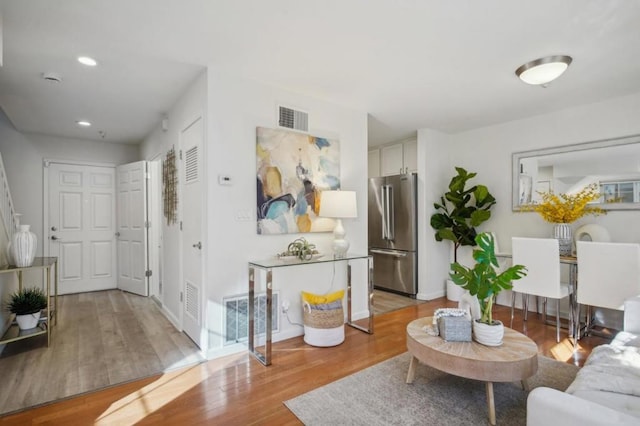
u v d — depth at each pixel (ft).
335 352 9.14
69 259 16.24
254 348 9.42
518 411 6.34
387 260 16.28
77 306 13.73
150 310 13.15
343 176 11.71
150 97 10.98
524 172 13.25
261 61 8.48
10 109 12.05
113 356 8.82
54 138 15.96
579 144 11.82
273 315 9.98
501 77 9.45
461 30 7.06
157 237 15.69
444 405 6.55
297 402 6.65
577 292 9.69
